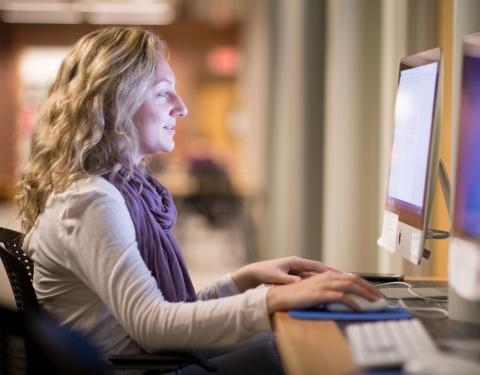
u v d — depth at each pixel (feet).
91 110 6.38
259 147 40.75
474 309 5.19
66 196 6.03
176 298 6.88
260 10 42.57
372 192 15.29
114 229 5.82
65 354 4.37
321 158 18.17
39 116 6.91
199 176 33.83
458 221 4.73
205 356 7.30
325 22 17.89
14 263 5.58
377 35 15.12
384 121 14.14
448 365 3.42
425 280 7.73
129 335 6.20
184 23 52.65
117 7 43.73
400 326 4.50
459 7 5.69
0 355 4.07
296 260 7.22
